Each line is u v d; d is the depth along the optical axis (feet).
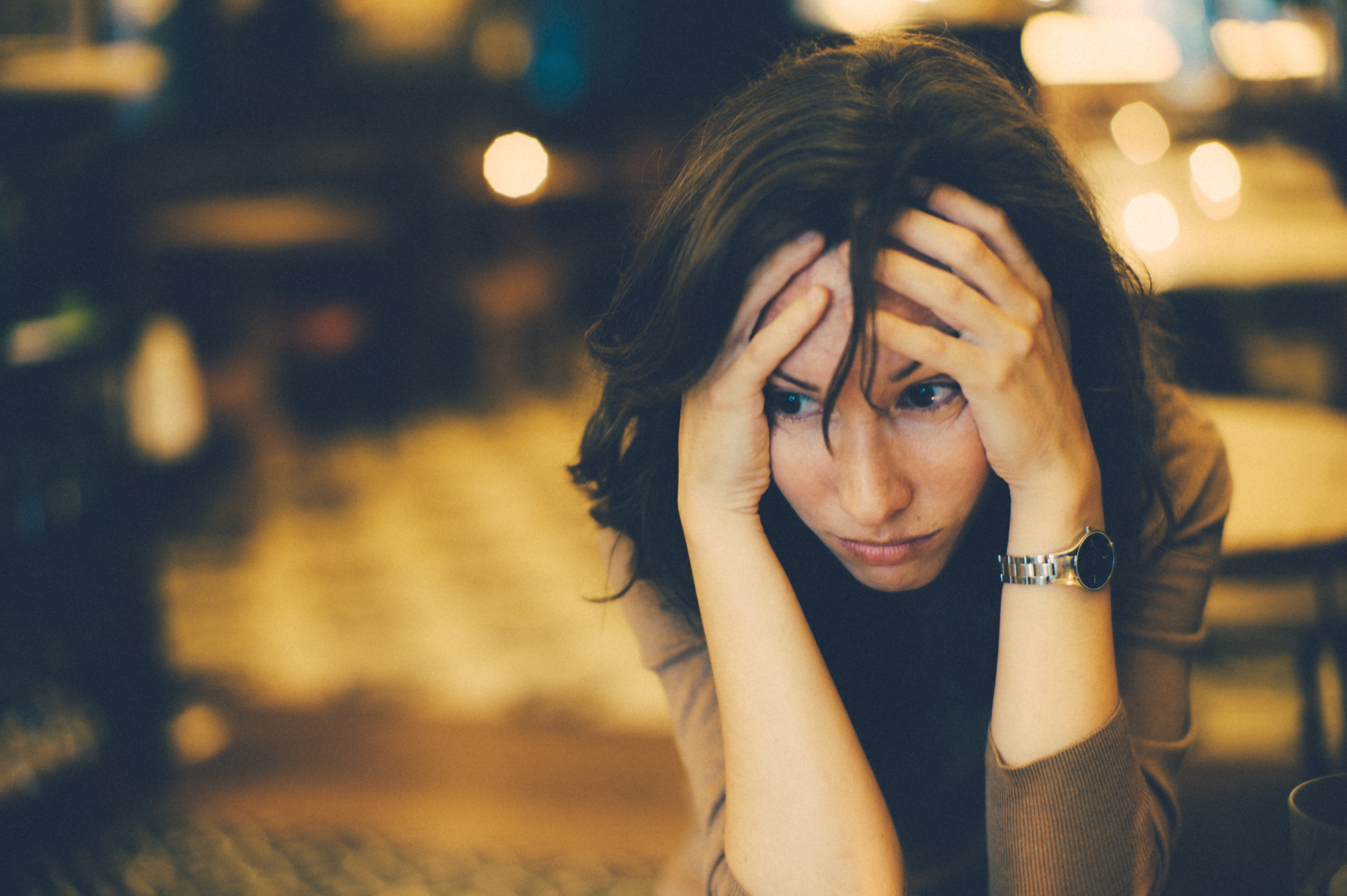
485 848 6.64
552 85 21.44
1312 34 7.32
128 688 7.58
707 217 2.16
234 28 18.43
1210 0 8.07
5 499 6.94
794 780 2.35
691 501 2.48
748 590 2.43
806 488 2.35
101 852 6.64
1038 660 2.31
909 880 3.02
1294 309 6.97
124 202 14.49
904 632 2.78
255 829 6.92
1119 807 2.29
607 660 9.77
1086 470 2.29
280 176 18.54
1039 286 2.19
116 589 7.51
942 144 2.11
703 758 2.77
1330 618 4.22
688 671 2.90
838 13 8.91
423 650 10.23
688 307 2.22
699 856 3.43
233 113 18.20
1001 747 2.35
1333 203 6.86
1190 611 2.76
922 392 2.21
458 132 19.26
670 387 2.37
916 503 2.25
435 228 19.51
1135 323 2.45
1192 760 5.39
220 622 11.18
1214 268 5.88
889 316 2.07
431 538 13.80
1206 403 5.08
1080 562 2.28
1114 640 2.66
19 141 6.63
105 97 6.77
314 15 19.35
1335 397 6.60
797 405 2.31
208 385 15.70
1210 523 2.81
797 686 2.39
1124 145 8.12
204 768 7.84
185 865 6.47
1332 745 5.09
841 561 2.50
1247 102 7.77
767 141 2.11
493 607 11.32
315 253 18.08
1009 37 4.51
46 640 7.13
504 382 19.85
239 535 14.15
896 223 2.09
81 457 7.47
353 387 19.52
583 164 19.95
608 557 3.04
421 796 7.34
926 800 2.94
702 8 19.15
